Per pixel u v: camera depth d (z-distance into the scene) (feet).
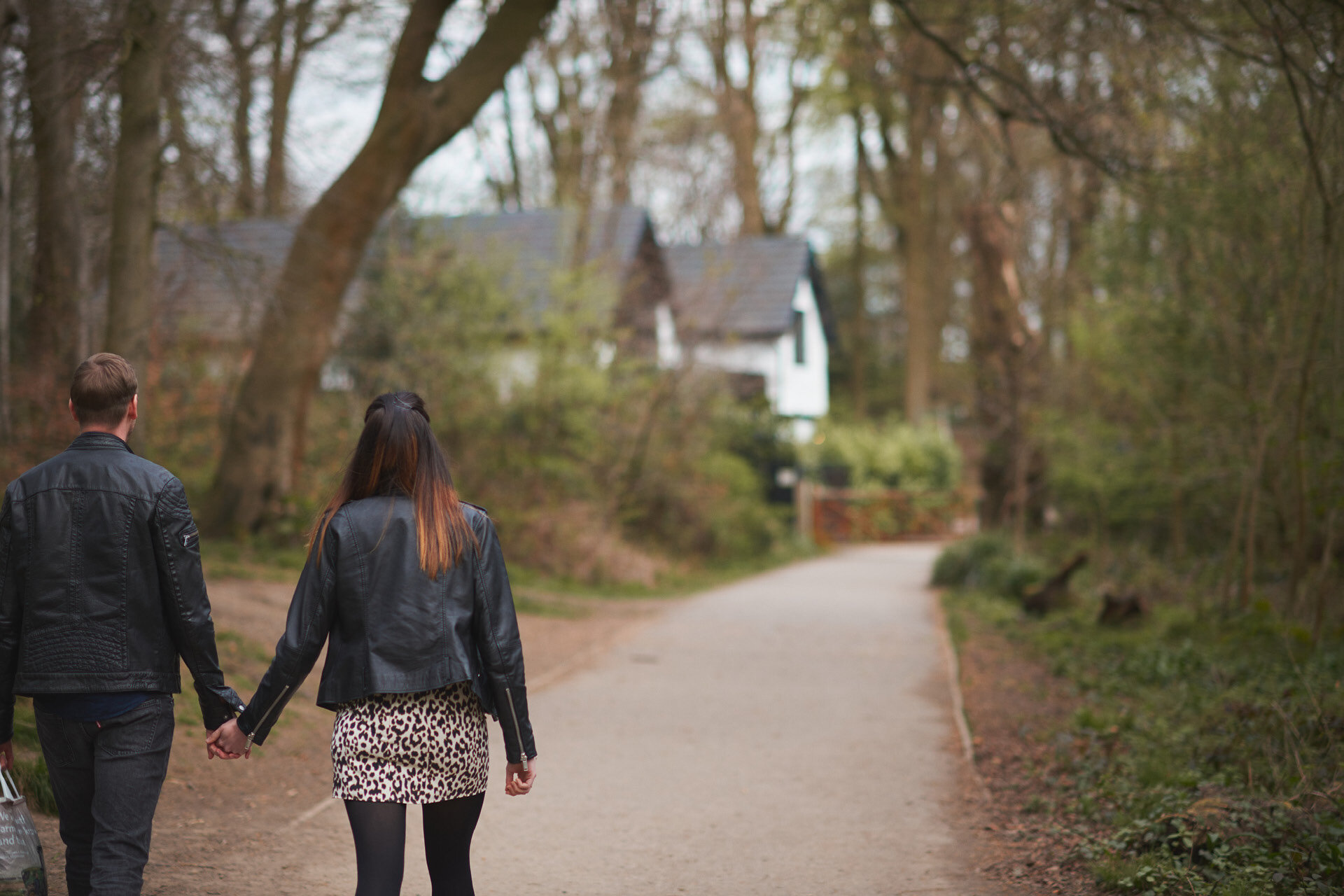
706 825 17.66
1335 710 19.94
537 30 40.52
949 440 106.93
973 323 59.36
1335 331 28.50
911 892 14.60
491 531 10.26
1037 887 14.62
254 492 41.32
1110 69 29.37
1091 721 23.16
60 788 10.29
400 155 39.86
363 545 9.74
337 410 47.21
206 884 13.94
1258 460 31.73
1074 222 52.54
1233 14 24.34
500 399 52.06
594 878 15.10
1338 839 14.44
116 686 9.91
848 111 100.68
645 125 62.34
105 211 32.71
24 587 9.98
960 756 22.21
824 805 18.80
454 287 50.47
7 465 27.68
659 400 57.57
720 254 63.98
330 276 40.45
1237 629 31.14
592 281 54.65
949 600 48.91
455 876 10.14
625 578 52.21
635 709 26.58
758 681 30.30
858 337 141.18
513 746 10.07
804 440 98.37
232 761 19.62
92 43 26.32
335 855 15.49
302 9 33.14
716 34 64.59
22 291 32.73
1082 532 59.41
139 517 10.11
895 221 120.47
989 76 31.68
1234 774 18.26
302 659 9.65
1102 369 45.78
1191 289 35.09
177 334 45.93
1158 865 14.17
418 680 9.52
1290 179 28.50
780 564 72.33
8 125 26.66
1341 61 22.94
